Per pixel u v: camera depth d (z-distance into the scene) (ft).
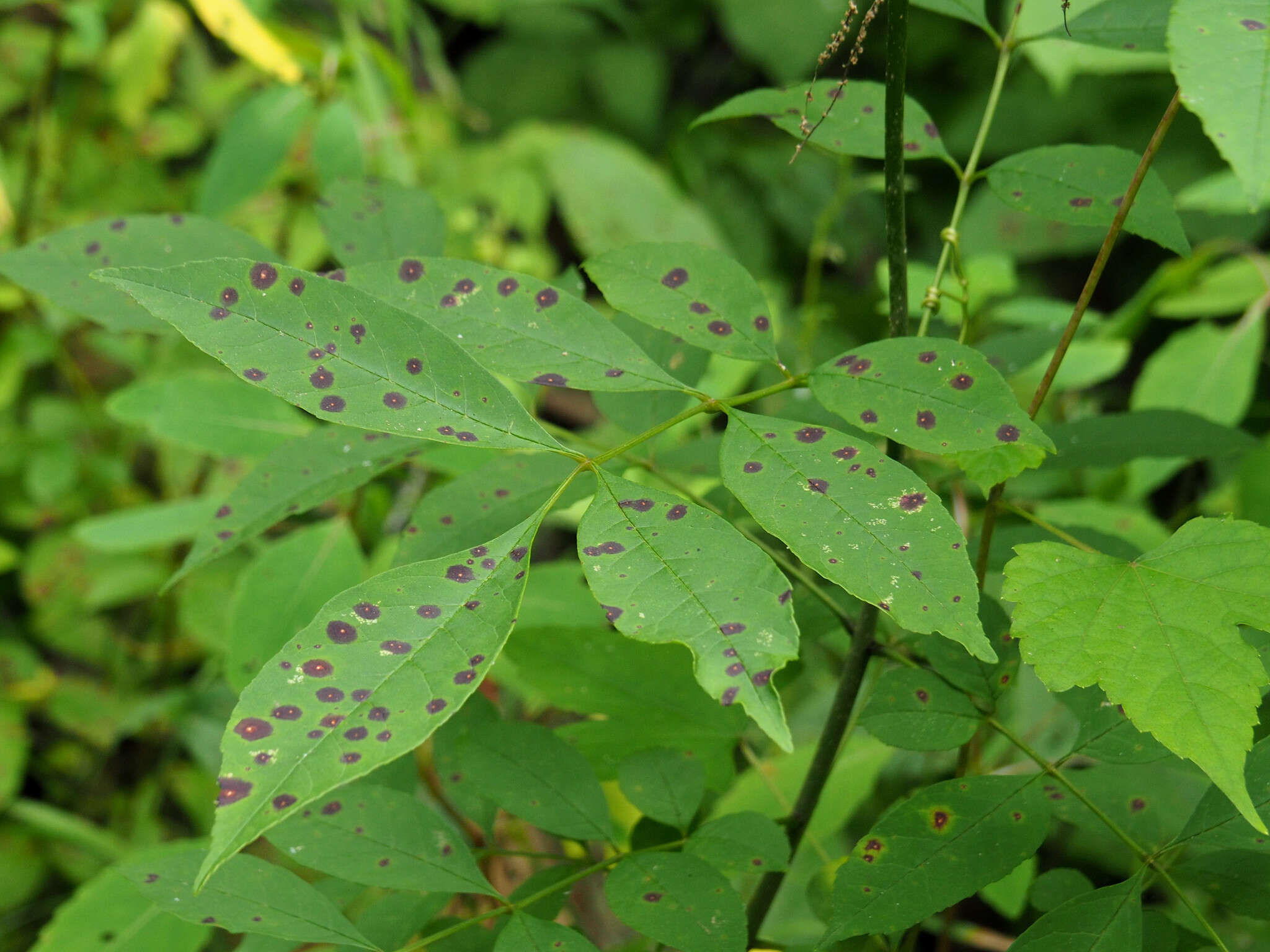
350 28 4.05
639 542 2.09
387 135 4.33
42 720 5.06
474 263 2.28
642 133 7.84
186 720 4.61
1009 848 2.23
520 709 3.21
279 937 2.21
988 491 2.39
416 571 2.08
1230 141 1.98
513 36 8.02
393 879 2.28
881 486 2.12
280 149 3.70
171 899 2.21
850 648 2.44
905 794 3.45
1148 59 4.27
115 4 5.36
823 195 7.30
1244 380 4.12
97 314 2.52
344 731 2.00
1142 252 6.54
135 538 3.55
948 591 2.07
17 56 5.58
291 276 2.13
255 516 2.44
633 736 2.56
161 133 5.67
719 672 2.02
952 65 7.00
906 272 2.31
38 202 5.21
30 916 4.36
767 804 2.87
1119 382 6.00
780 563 2.51
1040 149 2.42
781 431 2.17
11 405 5.35
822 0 7.34
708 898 2.25
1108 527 3.30
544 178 6.39
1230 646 2.08
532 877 2.42
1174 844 2.23
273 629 2.74
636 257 2.34
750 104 2.46
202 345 2.10
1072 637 2.11
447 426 2.13
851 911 2.21
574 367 2.23
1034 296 6.63
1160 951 2.27
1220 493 4.31
